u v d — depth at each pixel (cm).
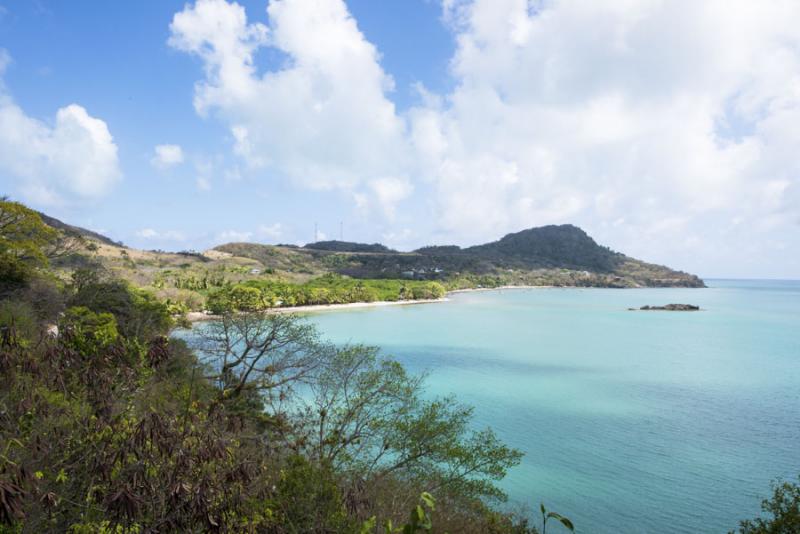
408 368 7938
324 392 2544
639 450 4288
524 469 3844
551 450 4269
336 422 2305
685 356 9425
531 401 5931
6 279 4309
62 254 7169
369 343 10562
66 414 816
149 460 755
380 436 2300
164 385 1436
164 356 1136
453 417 2292
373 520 798
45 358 886
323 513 1182
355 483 1327
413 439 2117
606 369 8062
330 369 2625
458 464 2161
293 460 1368
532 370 7912
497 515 2394
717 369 8150
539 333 12888
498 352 9675
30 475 585
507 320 16275
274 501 1110
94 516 750
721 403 5944
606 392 6450
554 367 8188
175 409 1082
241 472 826
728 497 3409
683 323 15925
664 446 4403
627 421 5150
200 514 719
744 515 3161
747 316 18675
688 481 3659
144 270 18075
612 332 13312
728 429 4931
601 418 5256
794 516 1809
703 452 4266
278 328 2834
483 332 12888
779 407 5756
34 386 832
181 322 5862
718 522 3070
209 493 756
